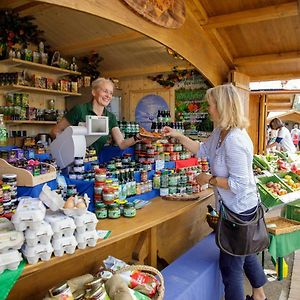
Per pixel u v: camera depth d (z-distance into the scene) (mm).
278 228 2898
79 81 5535
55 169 2043
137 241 2338
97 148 2752
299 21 3834
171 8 3119
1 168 1822
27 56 4664
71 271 1848
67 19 4535
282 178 3838
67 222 1423
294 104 10742
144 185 2574
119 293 1523
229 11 3674
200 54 4016
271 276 3246
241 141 1898
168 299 1817
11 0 4105
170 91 5945
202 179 2141
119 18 2523
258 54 4730
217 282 2426
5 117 4641
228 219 1989
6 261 1237
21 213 1304
